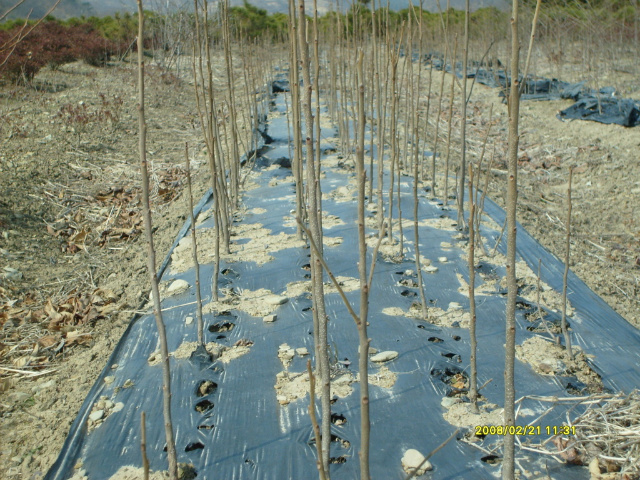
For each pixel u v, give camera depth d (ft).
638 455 7.51
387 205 17.78
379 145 14.96
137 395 9.64
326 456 7.25
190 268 14.17
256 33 61.41
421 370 9.98
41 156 22.70
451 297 12.60
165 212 18.78
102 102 32.45
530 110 33.19
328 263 14.03
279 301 12.23
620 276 14.92
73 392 10.06
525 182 22.29
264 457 8.21
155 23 46.55
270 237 15.80
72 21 63.62
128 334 11.57
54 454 8.61
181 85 40.73
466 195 18.80
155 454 8.35
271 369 10.13
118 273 14.85
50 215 18.19
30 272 14.75
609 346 10.89
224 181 14.47
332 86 26.71
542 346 10.65
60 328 12.09
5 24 53.21
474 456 8.04
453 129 28.68
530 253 14.96
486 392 9.41
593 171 22.98
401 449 8.24
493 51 40.01
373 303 12.26
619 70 39.32
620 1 43.24
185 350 10.71
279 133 27.37
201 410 9.29
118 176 21.88
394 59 12.79
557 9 39.88
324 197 18.81
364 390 5.44
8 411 9.66
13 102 31.19
